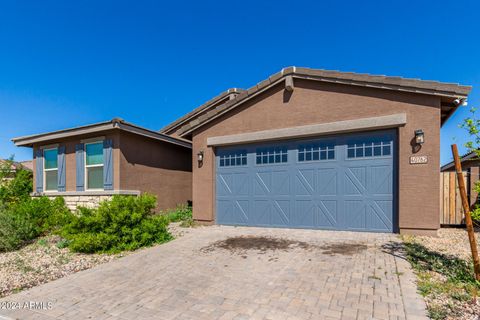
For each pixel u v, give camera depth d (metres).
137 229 7.07
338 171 8.20
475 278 4.29
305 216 8.58
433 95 7.04
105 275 5.30
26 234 8.02
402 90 7.29
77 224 7.05
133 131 10.65
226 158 9.91
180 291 4.45
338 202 8.16
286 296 4.09
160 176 12.22
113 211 7.16
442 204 8.84
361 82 7.72
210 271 5.26
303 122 8.53
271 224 9.05
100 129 10.30
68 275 5.42
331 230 8.19
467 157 11.56
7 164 14.20
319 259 5.59
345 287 4.29
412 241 6.57
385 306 3.69
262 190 9.25
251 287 4.46
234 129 9.59
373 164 7.79
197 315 3.69
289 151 8.90
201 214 9.95
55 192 11.98
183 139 13.02
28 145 12.82
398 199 7.41
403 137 7.32
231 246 6.87
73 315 3.83
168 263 5.83
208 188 9.91
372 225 7.73
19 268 5.86
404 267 4.99
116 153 10.45
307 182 8.59
